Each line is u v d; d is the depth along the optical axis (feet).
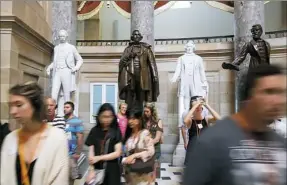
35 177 6.31
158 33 57.00
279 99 4.43
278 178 4.42
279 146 4.63
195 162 4.57
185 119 14.58
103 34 56.13
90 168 10.94
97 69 42.70
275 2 50.60
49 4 35.32
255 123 4.64
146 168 12.81
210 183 4.59
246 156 4.46
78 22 55.31
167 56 40.45
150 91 27.55
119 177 11.14
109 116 11.13
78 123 14.82
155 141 18.30
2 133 10.06
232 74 38.50
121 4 50.70
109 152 10.97
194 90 30.30
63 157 6.63
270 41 36.50
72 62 28.48
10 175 6.39
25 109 6.42
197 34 55.83
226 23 54.75
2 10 24.81
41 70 33.24
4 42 25.07
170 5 49.44
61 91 28.32
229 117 4.91
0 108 24.02
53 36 34.58
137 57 27.30
